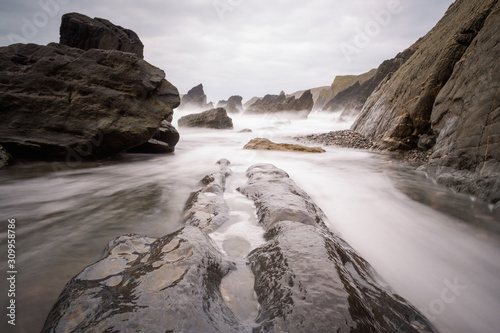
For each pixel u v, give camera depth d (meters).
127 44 14.62
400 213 4.74
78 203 4.85
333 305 1.75
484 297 2.60
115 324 1.55
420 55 12.22
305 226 3.04
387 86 15.20
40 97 7.77
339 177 7.35
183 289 1.86
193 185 6.30
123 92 8.57
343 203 5.30
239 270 2.56
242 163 9.07
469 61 7.19
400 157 10.10
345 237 3.85
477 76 6.42
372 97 17.31
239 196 5.04
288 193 4.52
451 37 9.91
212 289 2.08
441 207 4.94
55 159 7.70
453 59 9.39
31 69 8.14
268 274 2.28
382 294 2.19
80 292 1.95
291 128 32.34
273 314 1.77
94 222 3.98
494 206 4.60
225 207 4.27
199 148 13.44
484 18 8.81
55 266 2.78
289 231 2.94
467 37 9.19
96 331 1.52
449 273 2.98
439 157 6.82
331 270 2.11
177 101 10.00
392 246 3.60
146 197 5.28
